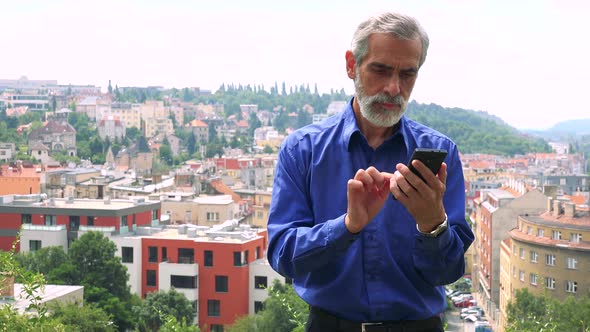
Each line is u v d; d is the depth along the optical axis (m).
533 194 89.06
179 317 53.16
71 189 117.81
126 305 54.41
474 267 105.00
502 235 88.25
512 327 12.15
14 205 72.19
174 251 62.62
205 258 61.31
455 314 71.31
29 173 127.31
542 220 68.00
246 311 61.38
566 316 35.38
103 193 116.50
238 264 60.62
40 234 69.88
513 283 70.50
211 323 61.09
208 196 109.94
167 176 142.50
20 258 55.50
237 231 66.06
